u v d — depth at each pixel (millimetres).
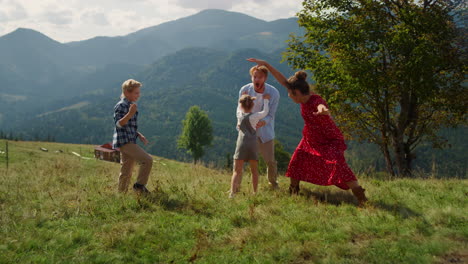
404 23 16531
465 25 16438
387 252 2695
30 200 5008
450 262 2441
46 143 66375
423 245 2762
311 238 3186
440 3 17344
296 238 3191
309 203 4516
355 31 16594
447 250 2641
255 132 5262
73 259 2828
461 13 16641
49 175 8148
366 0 17359
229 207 4488
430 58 14500
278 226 3555
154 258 2895
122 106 5238
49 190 5727
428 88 15078
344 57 16531
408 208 4055
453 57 16203
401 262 2516
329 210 4125
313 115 4641
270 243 3105
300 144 5023
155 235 3430
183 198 4961
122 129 5242
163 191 5352
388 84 15586
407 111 17719
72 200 4879
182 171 9281
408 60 15602
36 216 3939
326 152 4633
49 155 47844
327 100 17547
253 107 5645
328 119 4602
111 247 3127
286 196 4977
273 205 4375
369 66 15469
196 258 2871
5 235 3344
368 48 16938
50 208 4355
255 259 2762
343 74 16188
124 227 3566
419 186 5711
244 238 3213
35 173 8711
